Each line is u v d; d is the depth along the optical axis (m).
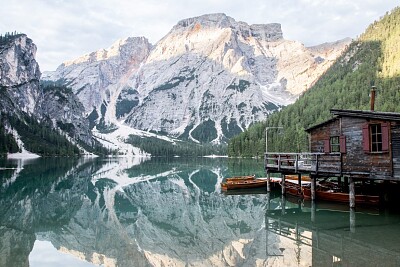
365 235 22.81
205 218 31.66
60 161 156.75
